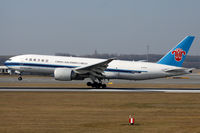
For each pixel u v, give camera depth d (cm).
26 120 8444
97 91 17238
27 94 15238
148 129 7338
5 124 7869
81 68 18225
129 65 19638
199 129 7319
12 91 16825
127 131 7106
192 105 12312
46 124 7900
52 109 10525
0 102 12194
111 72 19562
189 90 19088
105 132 7000
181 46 19688
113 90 18062
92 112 10088
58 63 19688
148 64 19800
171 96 15438
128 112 10281
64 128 7412
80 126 7688
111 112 10188
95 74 18962
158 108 11375
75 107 11119
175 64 19800
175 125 7869
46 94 15312
